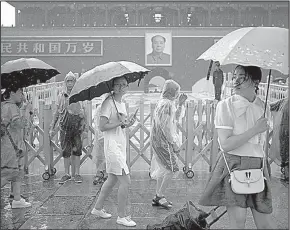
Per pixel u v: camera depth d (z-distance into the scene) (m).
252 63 3.79
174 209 5.90
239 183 3.83
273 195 6.55
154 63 16.52
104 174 7.56
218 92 9.41
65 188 7.03
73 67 16.52
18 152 5.78
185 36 16.22
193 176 7.71
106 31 16.41
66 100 7.20
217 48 4.16
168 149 5.74
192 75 16.84
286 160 7.29
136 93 17.12
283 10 12.55
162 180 5.97
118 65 5.31
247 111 3.91
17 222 5.37
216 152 7.88
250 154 3.91
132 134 7.90
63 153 7.38
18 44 15.97
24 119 5.95
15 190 5.95
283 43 3.97
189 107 7.67
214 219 4.90
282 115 7.21
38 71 6.88
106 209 5.90
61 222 5.36
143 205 6.08
